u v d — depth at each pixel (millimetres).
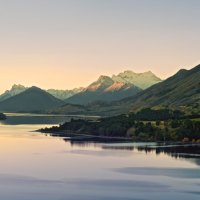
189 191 154625
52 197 145250
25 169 197375
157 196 147375
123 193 151375
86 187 160375
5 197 145000
